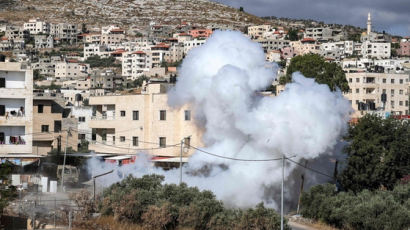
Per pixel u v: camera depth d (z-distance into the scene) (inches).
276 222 2487.7
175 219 2593.5
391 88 7249.0
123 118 4163.4
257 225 2475.4
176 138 3850.9
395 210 2829.7
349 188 3334.2
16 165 3698.3
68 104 6195.9
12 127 3929.6
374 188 3358.8
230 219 2544.3
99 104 4328.3
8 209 2687.0
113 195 2721.5
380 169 3324.3
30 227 2514.8
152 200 2679.6
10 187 2753.4
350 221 2851.9
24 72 3944.4
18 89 3909.9
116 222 2605.8
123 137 4156.0
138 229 2546.8
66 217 2615.7
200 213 2564.0
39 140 4503.0
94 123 4325.8
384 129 3508.9
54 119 4623.5
